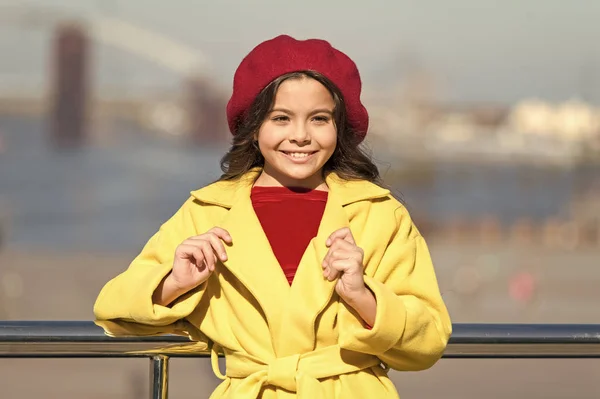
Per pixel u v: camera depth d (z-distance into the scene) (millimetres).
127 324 3023
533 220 71875
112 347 2994
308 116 3109
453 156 113562
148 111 148000
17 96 144250
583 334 3084
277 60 3100
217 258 3008
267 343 3027
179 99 154375
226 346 3055
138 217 60406
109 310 3012
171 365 15508
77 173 84250
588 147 106812
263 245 3064
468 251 51875
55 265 38469
